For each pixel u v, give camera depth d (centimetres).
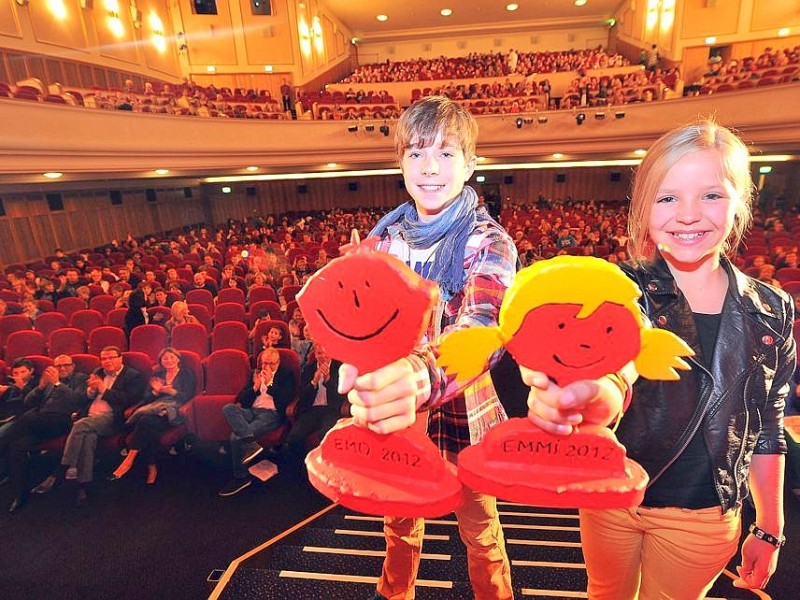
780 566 247
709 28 1382
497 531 121
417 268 100
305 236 1177
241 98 1358
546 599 193
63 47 1060
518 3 1736
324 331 57
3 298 693
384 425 56
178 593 270
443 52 2047
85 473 347
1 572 289
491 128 1195
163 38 1432
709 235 82
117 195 1282
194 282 757
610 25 1902
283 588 197
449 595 182
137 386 381
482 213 98
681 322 90
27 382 402
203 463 389
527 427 58
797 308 444
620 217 1247
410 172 95
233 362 407
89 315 602
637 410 91
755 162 1349
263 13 1548
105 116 858
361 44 2075
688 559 92
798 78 901
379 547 248
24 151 729
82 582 279
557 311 54
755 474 100
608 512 98
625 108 1107
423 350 64
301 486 357
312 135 1222
